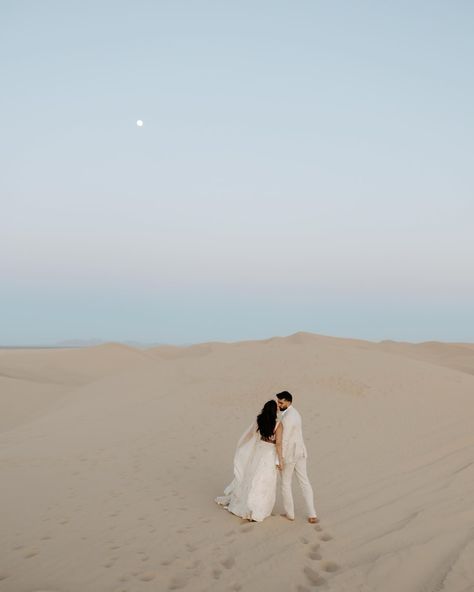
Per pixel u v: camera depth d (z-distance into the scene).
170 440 10.59
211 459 9.26
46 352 39.66
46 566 4.81
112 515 6.22
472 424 11.68
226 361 19.41
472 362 40.91
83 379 31.52
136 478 7.91
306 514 6.27
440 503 6.49
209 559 4.97
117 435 11.06
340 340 43.22
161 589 4.39
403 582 4.45
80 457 9.18
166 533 5.65
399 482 7.53
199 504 6.73
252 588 4.40
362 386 15.15
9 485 7.36
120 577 4.59
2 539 5.43
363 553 5.09
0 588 4.38
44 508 6.42
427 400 14.00
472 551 4.99
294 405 13.55
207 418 12.58
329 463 8.77
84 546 5.28
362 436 10.77
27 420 16.64
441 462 8.66
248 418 12.56
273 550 5.18
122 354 39.38
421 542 5.25
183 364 19.98
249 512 6.00
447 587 4.29
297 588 4.40
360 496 6.93
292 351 19.98
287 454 6.00
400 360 19.11
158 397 15.48
